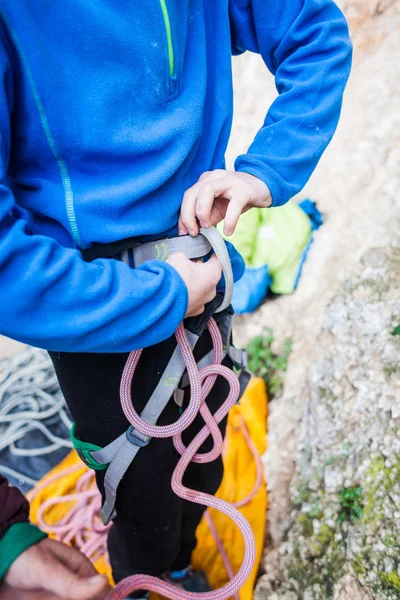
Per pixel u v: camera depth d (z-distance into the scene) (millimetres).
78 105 822
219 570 1767
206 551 1808
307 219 2400
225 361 1282
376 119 2391
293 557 1652
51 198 894
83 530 1969
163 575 1606
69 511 2008
